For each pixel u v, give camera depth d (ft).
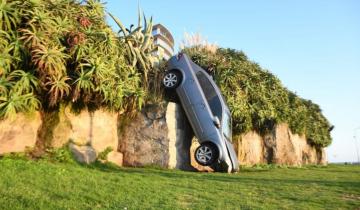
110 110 40.27
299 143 94.73
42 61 30.04
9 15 30.01
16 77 30.14
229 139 44.09
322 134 121.60
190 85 44.32
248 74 70.13
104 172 30.58
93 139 38.01
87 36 36.52
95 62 34.71
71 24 36.06
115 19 46.06
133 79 41.83
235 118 62.44
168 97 46.80
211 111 43.29
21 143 31.48
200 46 67.62
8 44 29.71
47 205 18.16
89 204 19.44
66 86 32.58
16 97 29.43
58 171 26.20
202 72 46.09
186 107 43.96
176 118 44.21
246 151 66.49
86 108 37.58
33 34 30.55
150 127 42.78
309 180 37.32
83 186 22.71
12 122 30.76
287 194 26.04
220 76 61.31
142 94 41.45
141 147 42.34
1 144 29.89
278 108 77.56
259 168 59.82
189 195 23.58
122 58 41.32
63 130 34.99
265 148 74.49
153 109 43.34
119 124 42.98
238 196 24.21
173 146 42.63
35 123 33.06
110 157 39.78
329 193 27.53
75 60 34.24
